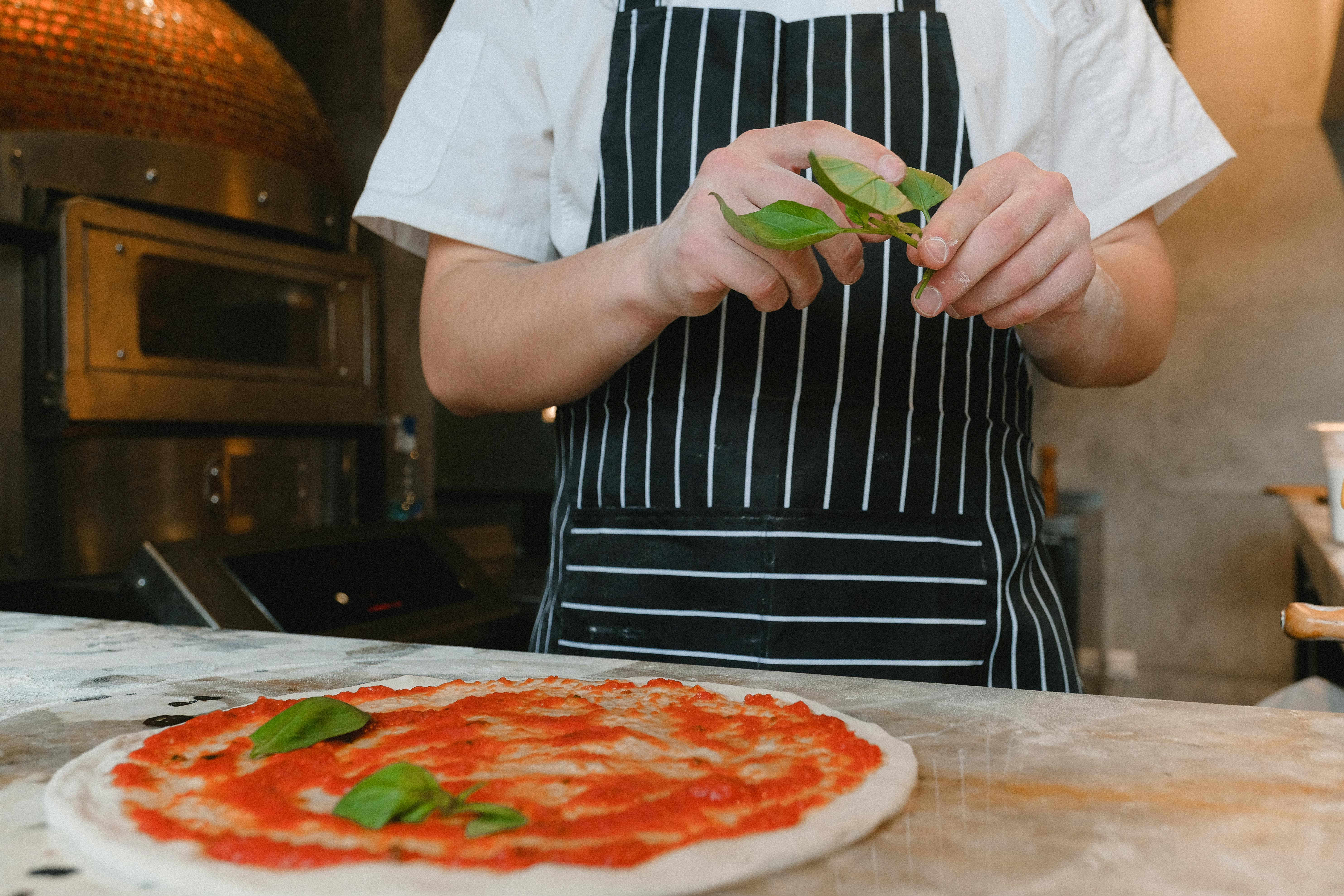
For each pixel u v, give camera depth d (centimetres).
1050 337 96
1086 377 105
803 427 99
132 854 47
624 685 80
